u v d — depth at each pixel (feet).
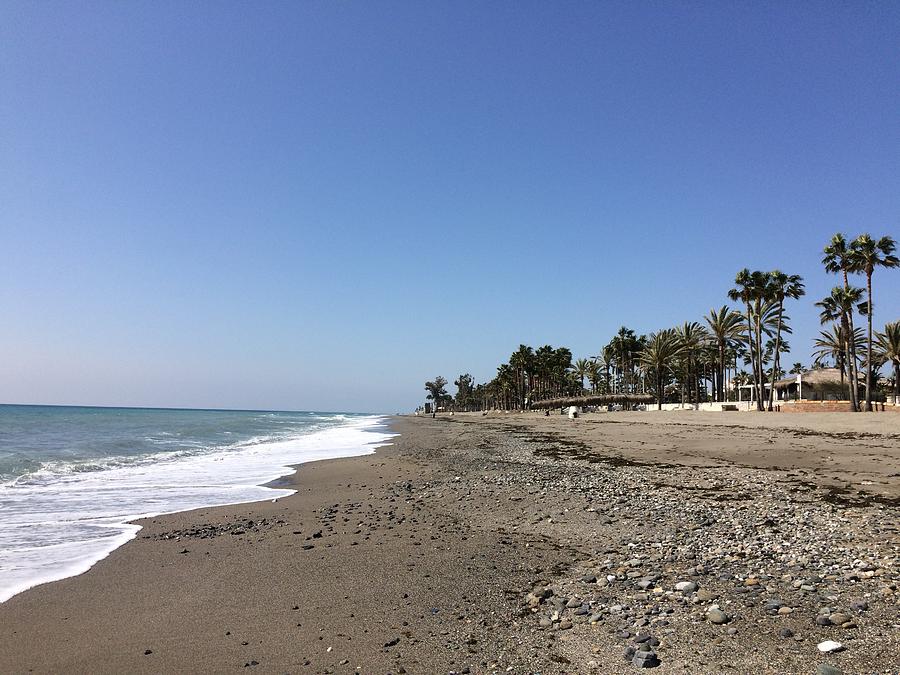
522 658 19.33
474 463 84.02
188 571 30.83
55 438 132.87
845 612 21.30
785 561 29.12
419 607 24.73
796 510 42.50
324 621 23.38
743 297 199.93
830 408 188.75
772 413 165.99
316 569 30.89
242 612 24.59
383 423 321.73
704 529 37.17
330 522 43.65
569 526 39.58
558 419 236.84
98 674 19.02
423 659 19.57
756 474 63.26
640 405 281.13
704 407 237.04
